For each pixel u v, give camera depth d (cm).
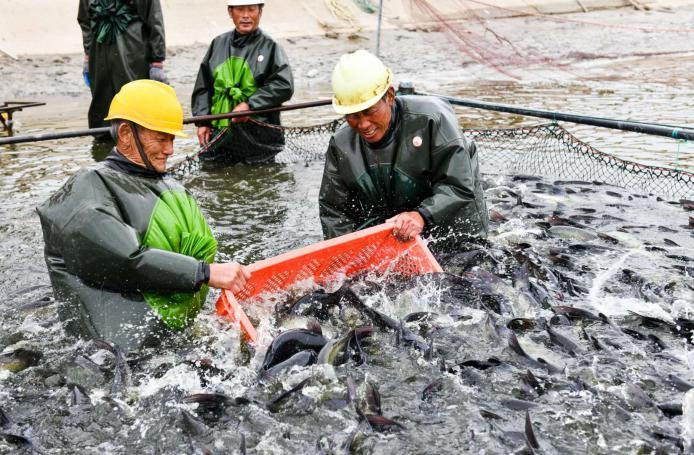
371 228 473
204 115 764
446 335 417
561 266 515
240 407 354
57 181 726
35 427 342
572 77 1309
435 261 469
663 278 496
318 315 437
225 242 579
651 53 1588
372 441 329
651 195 675
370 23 1698
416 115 489
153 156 401
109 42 839
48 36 1355
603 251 541
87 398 360
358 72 456
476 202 499
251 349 386
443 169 493
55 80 1191
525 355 391
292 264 451
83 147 853
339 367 388
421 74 1341
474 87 1205
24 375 381
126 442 333
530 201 667
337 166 516
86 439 335
